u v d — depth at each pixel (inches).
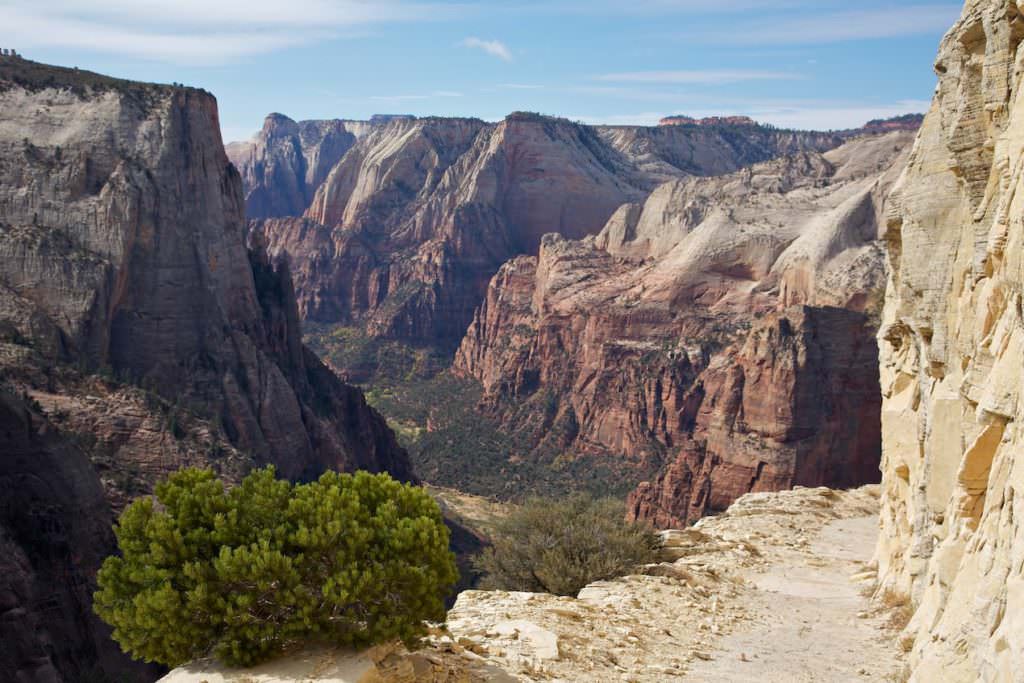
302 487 584.7
